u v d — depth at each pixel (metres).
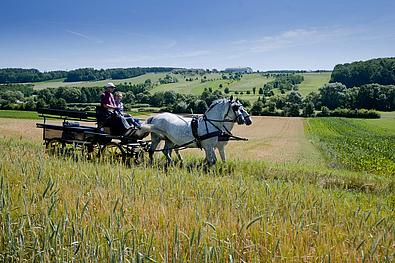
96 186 7.50
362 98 107.00
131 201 6.59
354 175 14.11
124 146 13.67
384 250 5.27
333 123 78.94
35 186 6.96
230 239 5.20
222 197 7.33
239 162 14.27
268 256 4.99
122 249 4.26
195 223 5.58
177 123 13.69
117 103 14.39
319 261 4.98
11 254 4.64
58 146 14.57
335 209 7.32
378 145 43.41
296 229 5.74
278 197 7.83
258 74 193.12
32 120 57.72
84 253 4.54
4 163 9.13
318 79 175.50
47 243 4.48
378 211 7.52
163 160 14.11
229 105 13.12
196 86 141.25
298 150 34.94
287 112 97.75
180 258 4.62
